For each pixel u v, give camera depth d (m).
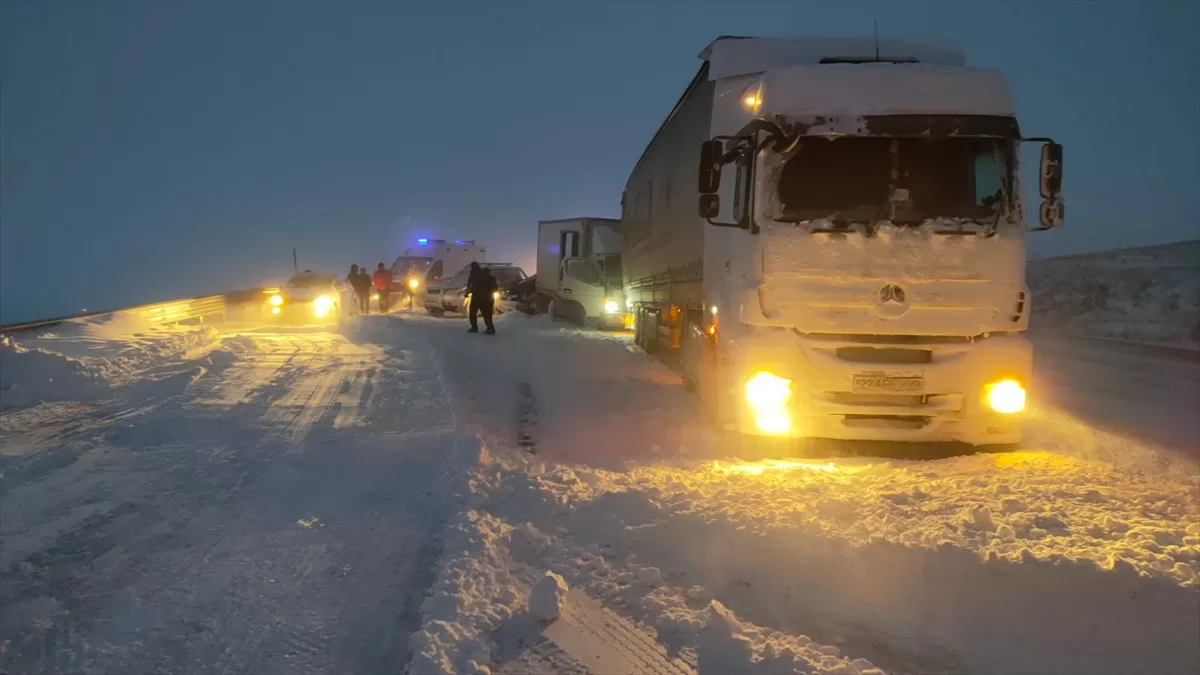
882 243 7.08
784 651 3.86
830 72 7.39
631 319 18.59
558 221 26.91
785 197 7.25
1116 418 10.02
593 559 5.08
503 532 5.49
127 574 5.11
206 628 4.41
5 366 10.74
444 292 28.61
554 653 4.01
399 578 5.07
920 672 3.91
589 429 8.94
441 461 7.54
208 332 17.19
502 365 13.76
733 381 7.41
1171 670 3.85
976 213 7.14
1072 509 5.34
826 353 7.18
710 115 9.32
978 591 4.37
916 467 6.81
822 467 6.99
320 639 4.31
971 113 7.20
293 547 5.56
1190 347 17.91
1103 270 27.53
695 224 10.18
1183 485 6.09
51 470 7.34
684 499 5.67
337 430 8.94
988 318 7.08
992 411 7.12
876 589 4.51
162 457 7.82
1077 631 4.09
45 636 4.32
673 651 4.04
